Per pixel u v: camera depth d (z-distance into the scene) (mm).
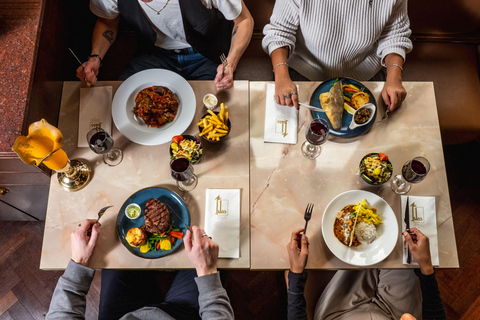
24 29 1337
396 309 1436
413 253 1239
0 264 2072
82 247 1232
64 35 1563
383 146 1414
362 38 1536
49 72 1411
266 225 1309
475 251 2088
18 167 1338
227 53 1875
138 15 1595
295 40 1641
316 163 1385
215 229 1290
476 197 2199
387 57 1582
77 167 1355
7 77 1274
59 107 1461
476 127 1854
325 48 1603
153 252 1256
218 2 1583
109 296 1459
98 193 1340
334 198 1286
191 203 1327
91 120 1429
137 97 1426
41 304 2008
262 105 1463
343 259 1233
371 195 1285
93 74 1482
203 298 1210
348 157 1395
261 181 1358
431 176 1380
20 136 1126
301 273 1254
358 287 1466
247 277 2049
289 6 1537
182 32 1711
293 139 1409
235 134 1413
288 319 1314
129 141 1406
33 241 2117
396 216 1331
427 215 1320
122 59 1989
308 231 1303
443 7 1901
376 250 1258
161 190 1314
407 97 1484
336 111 1395
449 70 1936
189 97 1440
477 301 1991
